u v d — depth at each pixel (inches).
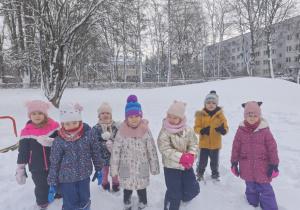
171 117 101.6
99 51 894.4
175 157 96.1
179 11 1205.1
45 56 407.2
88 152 98.2
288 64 1801.2
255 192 106.0
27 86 1074.7
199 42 1433.3
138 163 101.1
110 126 121.9
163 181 134.0
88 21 431.2
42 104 102.3
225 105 389.1
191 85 649.6
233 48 2313.0
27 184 132.4
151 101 467.5
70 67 433.7
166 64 1679.4
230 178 135.0
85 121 299.0
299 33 1099.9
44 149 103.0
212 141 128.3
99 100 500.7
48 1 382.9
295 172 138.4
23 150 100.5
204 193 118.9
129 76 2314.2
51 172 92.7
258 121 103.2
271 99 431.8
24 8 394.9
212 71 1720.0
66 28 422.3
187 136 105.3
